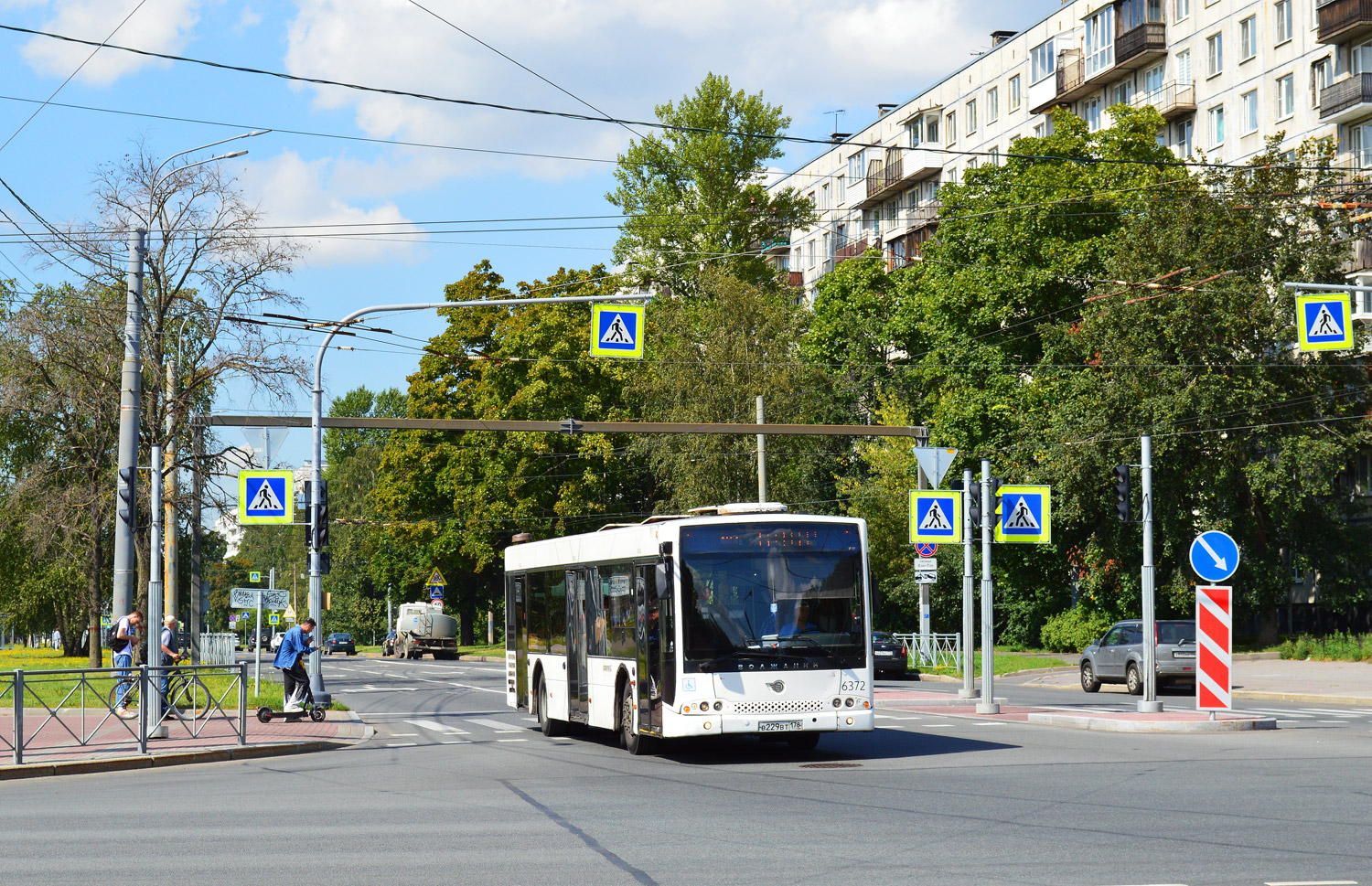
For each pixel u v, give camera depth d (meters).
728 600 16.25
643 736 17.25
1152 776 13.32
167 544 29.92
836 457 57.69
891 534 50.53
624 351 24.66
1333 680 32.72
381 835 10.41
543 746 19.38
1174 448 41.56
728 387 52.00
